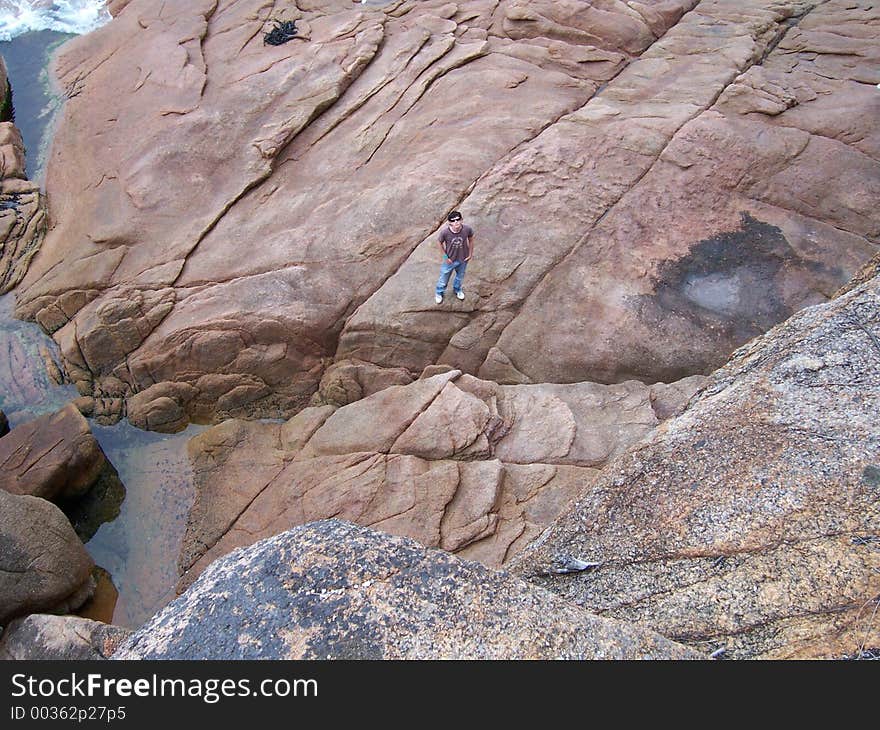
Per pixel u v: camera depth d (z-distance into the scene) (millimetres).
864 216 8258
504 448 7098
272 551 2619
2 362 8930
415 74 10250
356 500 6902
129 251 9062
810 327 3805
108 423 8703
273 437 8180
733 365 4152
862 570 2662
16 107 11805
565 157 8859
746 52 10070
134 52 11766
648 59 10398
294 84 10195
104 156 10281
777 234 8227
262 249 8711
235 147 9695
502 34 10992
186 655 2346
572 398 7371
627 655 2346
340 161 9508
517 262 8172
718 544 2955
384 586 2473
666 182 8641
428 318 8008
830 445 3088
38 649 5277
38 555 6281
